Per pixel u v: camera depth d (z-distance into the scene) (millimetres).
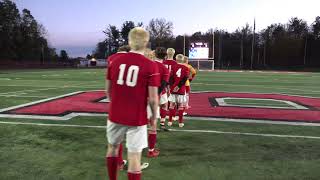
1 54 76000
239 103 13930
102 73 40094
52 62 83750
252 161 6230
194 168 5836
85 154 6574
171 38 95750
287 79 32781
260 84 25469
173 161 6195
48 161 6168
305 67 73312
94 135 7992
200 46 59219
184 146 7160
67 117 10125
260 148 7078
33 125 8969
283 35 83438
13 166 5895
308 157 6504
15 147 6988
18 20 80625
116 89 4324
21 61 78625
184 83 8852
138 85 4242
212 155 6562
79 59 91000
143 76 4234
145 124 4359
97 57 119875
